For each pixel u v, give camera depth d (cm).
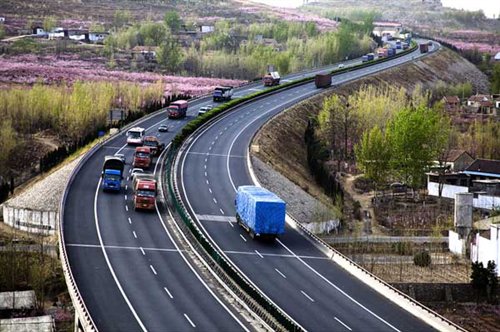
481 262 15300
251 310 11031
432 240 18862
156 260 13375
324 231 19025
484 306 14088
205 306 11300
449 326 10562
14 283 13925
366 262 16862
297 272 13050
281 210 14575
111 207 16550
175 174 19700
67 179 18500
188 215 15838
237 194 16138
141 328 10250
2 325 12044
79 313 10544
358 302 11675
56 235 16662
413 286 14338
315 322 10725
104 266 12850
